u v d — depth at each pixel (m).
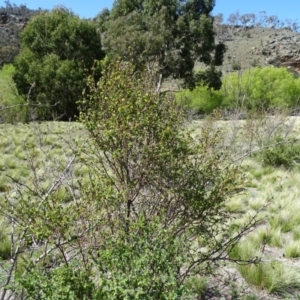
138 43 29.44
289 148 8.73
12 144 10.38
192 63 34.56
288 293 3.38
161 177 2.71
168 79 35.00
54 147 9.52
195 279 3.28
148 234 2.26
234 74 36.25
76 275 2.10
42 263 2.83
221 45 36.78
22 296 2.41
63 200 4.54
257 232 4.54
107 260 2.12
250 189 7.00
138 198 2.80
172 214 2.77
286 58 76.06
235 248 3.88
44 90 24.98
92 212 2.49
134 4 35.94
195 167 2.82
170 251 2.19
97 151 2.77
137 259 2.06
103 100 2.63
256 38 96.12
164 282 2.01
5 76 27.02
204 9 35.38
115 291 1.90
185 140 2.82
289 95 34.78
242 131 11.09
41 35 27.41
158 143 2.59
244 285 3.50
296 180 7.29
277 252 4.32
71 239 2.31
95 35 27.75
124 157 2.62
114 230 2.54
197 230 2.87
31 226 2.32
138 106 2.57
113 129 2.53
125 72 2.76
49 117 19.11
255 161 8.70
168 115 2.75
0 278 2.96
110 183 2.68
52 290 1.96
